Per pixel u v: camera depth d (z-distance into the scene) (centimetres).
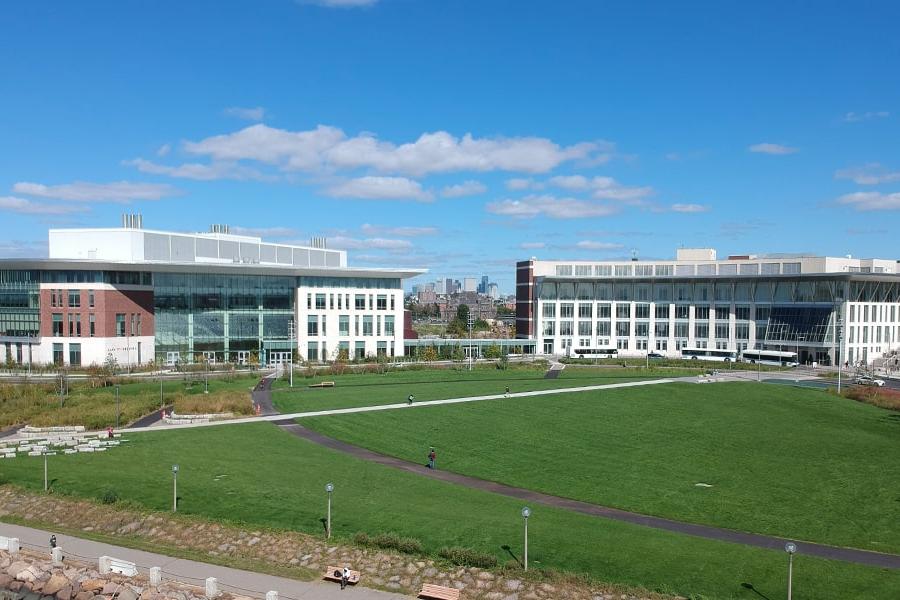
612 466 6272
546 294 18462
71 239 13612
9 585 3941
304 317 15125
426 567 3897
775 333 16100
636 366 14250
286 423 7825
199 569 3950
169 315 14138
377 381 11369
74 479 5422
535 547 4138
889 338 15838
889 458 6681
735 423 8256
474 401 9244
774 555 4109
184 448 6556
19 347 13275
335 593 3669
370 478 5672
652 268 18262
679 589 3609
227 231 16738
